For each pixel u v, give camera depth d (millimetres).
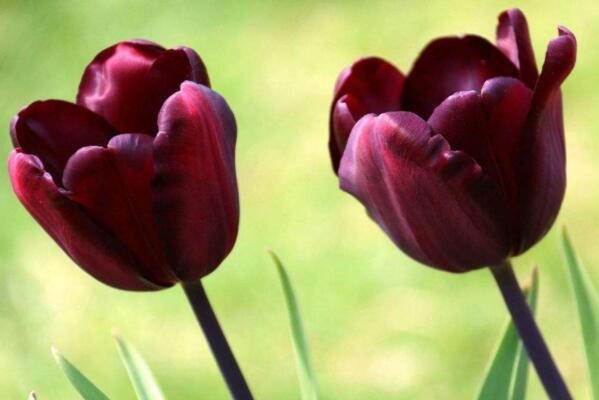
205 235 999
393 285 2438
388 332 2324
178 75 1019
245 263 2598
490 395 1076
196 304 1011
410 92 1035
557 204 1002
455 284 2389
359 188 1002
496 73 1025
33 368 2436
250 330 2424
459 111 985
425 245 998
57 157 1020
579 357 2168
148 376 1104
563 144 1007
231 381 1011
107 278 1008
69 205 991
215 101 998
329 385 2240
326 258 2545
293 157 2902
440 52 1031
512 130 988
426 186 984
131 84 1026
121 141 992
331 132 1021
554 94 986
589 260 2355
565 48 977
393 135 982
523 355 1075
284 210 2727
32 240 2832
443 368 2201
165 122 986
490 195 985
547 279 2320
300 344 1103
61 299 2621
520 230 996
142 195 996
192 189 991
